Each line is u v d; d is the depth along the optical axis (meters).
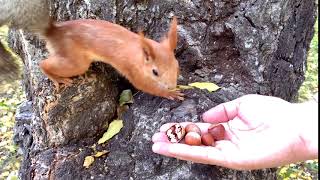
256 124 0.30
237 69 0.37
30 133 0.40
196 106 0.33
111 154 0.33
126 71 0.32
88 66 0.33
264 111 0.30
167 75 0.32
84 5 0.34
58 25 0.32
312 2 0.40
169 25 0.36
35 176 0.33
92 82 0.33
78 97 0.33
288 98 0.41
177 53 0.36
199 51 0.36
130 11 0.35
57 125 0.34
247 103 0.31
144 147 0.32
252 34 0.36
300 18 0.39
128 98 0.35
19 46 0.39
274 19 0.36
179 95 0.34
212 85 0.35
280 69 0.38
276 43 0.37
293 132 0.28
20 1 0.32
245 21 0.36
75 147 0.34
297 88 0.42
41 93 0.33
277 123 0.29
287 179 0.59
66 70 0.32
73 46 0.32
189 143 0.30
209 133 0.30
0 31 0.82
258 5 0.36
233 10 0.36
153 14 0.36
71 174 0.32
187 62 0.37
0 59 0.35
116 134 0.34
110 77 0.35
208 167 0.31
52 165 0.33
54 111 0.33
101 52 0.32
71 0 0.34
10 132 0.68
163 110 0.33
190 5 0.36
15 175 0.59
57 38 0.32
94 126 0.34
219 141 0.30
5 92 0.78
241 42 0.36
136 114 0.34
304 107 0.29
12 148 0.63
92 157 0.33
